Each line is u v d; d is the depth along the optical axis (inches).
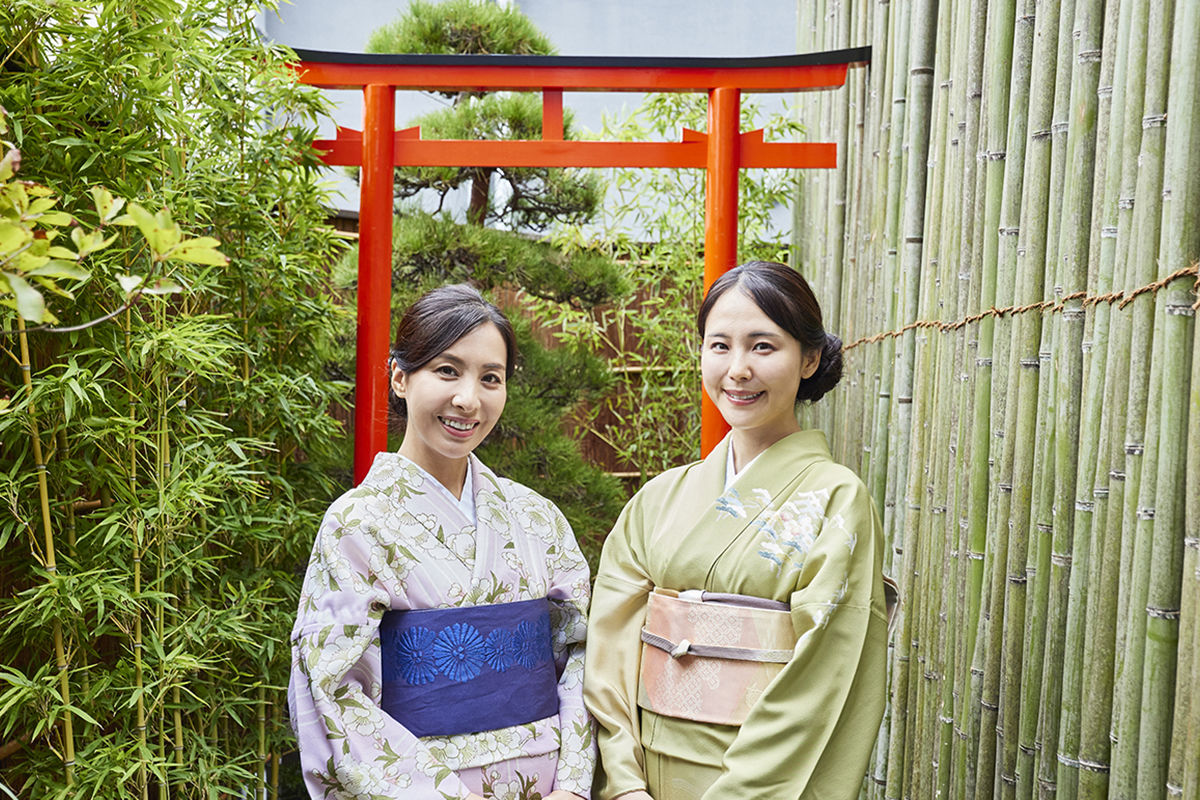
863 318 111.6
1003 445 68.7
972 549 72.7
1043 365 64.3
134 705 79.2
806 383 63.9
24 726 81.0
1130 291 53.0
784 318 58.4
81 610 70.7
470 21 151.5
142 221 31.2
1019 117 68.7
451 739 53.5
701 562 58.5
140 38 69.2
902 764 88.3
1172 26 50.7
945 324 81.3
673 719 57.3
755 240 172.7
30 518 72.6
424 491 56.9
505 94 155.5
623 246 179.3
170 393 80.8
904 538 88.5
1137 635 51.5
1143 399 52.0
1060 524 60.6
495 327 58.1
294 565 110.6
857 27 118.6
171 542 81.5
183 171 85.6
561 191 160.1
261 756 96.3
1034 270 65.2
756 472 59.9
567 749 57.9
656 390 179.3
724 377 59.6
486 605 55.7
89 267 70.1
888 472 96.3
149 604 81.6
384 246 112.9
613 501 152.7
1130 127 53.5
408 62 111.3
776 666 54.9
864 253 111.3
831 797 52.9
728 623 56.3
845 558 54.9
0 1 65.5
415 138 114.7
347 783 51.1
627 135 171.3
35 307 30.0
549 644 59.8
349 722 51.7
